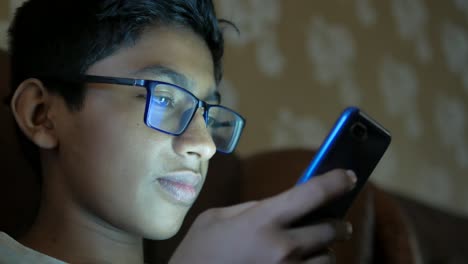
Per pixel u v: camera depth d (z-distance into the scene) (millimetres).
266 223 576
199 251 589
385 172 2266
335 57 2131
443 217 2068
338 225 603
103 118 798
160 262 1096
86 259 820
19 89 856
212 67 879
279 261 559
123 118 791
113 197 783
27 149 894
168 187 781
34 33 897
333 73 2107
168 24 853
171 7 858
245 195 1215
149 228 774
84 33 844
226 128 903
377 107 2301
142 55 820
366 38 2312
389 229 1165
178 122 782
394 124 2377
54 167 850
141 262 885
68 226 833
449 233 2010
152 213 775
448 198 2621
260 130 1782
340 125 650
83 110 812
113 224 791
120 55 822
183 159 782
